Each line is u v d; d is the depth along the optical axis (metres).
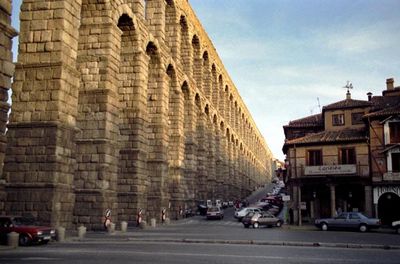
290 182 47.03
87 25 31.64
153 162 43.22
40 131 24.88
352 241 25.62
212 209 52.19
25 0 26.36
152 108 43.88
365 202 42.38
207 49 69.69
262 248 20.80
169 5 51.84
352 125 47.31
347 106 47.72
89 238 25.00
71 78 26.31
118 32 32.84
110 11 31.66
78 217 29.48
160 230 33.34
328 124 48.41
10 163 24.80
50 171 24.34
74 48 26.98
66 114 25.70
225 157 81.06
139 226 35.16
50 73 25.39
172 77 50.88
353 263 15.30
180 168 51.59
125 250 18.67
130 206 36.00
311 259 16.28
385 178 41.50
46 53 25.67
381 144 42.62
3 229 21.38
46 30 25.88
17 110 25.34
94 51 31.36
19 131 25.06
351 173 42.75
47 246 20.62
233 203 79.00
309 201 46.31
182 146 52.94
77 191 29.77
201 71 65.12
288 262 15.20
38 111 25.14
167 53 46.59
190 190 56.88
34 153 24.69
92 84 31.03
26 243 20.88
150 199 42.78
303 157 45.62
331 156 44.50
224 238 26.17
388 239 27.84
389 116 42.44
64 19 25.89
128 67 37.41
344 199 45.00
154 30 44.38
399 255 18.53
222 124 81.31
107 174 30.22
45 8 26.06
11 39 18.22
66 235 25.03
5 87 17.81
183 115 56.81
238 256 16.84
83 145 30.39
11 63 18.19
